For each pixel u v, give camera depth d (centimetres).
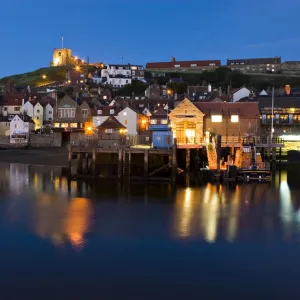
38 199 3603
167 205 3325
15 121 10206
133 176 4925
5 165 6706
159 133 5634
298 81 16675
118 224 2656
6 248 2122
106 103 11906
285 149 7638
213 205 3328
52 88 17000
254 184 4534
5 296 1560
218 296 1572
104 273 1788
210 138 5600
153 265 1888
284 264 1911
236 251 2095
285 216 2922
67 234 2402
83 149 4981
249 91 11525
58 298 1546
